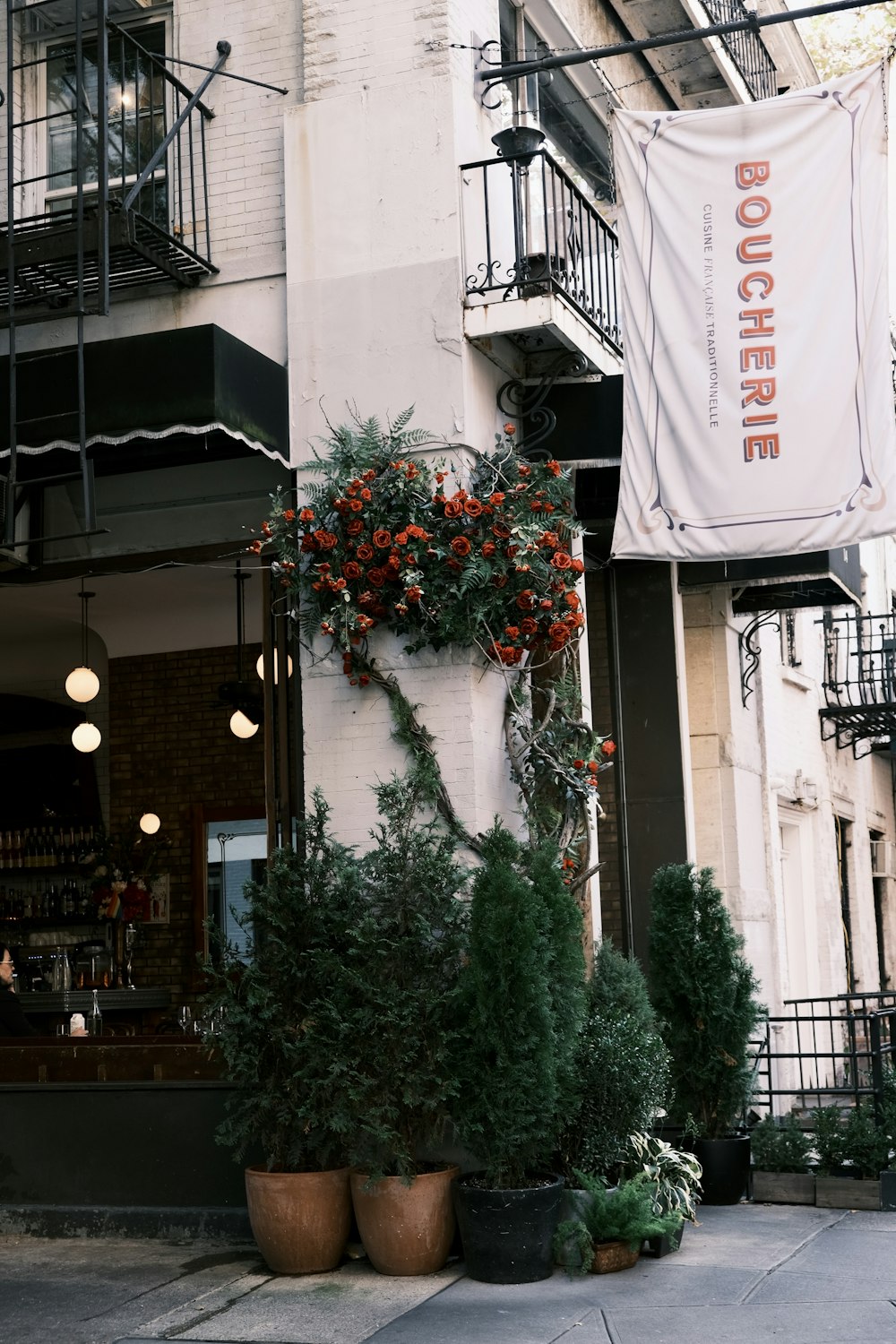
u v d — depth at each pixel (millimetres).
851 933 16812
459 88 8078
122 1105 7672
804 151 7629
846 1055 8672
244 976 6871
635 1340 5457
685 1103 8234
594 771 7742
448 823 7422
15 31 9234
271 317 8305
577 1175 6695
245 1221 7344
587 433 8227
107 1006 11734
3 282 8148
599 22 10719
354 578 7598
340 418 7980
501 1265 6395
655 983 8328
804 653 14734
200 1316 6035
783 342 7531
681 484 7598
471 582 7379
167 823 13617
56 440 7605
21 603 12617
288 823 7879
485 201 7754
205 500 9031
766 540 7430
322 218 8156
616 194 8023
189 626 13383
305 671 7844
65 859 13633
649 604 10695
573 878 7711
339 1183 6730
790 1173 8289
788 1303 5941
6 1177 7797
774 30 13461
